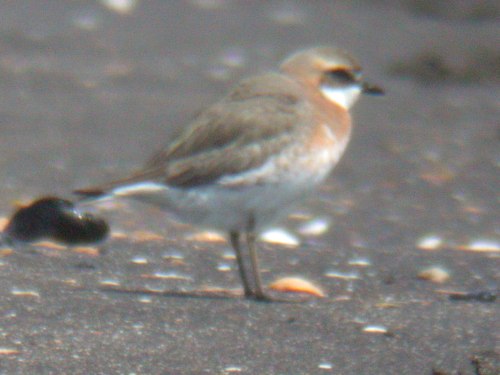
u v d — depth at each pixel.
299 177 10.09
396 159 18.08
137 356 8.02
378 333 8.80
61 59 23.16
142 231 13.05
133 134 18.64
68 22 26.02
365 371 7.94
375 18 28.50
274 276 11.03
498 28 27.47
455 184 16.97
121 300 9.47
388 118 20.61
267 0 29.98
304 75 10.87
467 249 12.86
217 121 10.09
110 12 27.47
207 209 9.95
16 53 23.23
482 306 9.83
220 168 9.83
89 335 8.41
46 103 20.14
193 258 11.48
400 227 14.69
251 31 26.62
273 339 8.57
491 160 18.25
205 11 28.34
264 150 9.92
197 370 7.82
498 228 14.90
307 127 10.20
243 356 8.15
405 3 29.88
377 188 16.58
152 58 23.86
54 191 15.20
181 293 9.93
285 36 26.41
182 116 19.80
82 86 21.39
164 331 8.65
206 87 21.97
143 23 26.70
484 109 21.70
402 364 8.09
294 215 14.98
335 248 12.49
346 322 9.09
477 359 8.05
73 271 10.44
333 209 15.38
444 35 26.75
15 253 10.91
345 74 11.02
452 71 23.97
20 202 14.41
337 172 17.28
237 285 10.55
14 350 7.99
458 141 19.30
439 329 8.92
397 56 24.92
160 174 9.88
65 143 17.88
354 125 19.95
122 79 22.14
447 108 21.59
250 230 10.11
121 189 9.77
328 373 7.88
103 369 7.74
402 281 10.99
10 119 18.97
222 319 9.08
